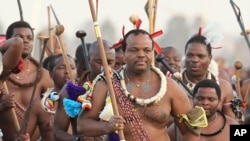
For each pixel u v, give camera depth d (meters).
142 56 14.41
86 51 17.44
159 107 14.48
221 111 17.72
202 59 17.95
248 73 26.25
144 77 14.55
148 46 14.47
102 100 14.50
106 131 14.20
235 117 18.33
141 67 14.43
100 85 14.55
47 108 17.11
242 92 21.00
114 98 14.24
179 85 15.95
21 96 17.58
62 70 17.83
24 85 17.62
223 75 19.66
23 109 17.48
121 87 14.48
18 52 14.98
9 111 17.12
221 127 16.88
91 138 16.12
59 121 16.72
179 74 17.28
